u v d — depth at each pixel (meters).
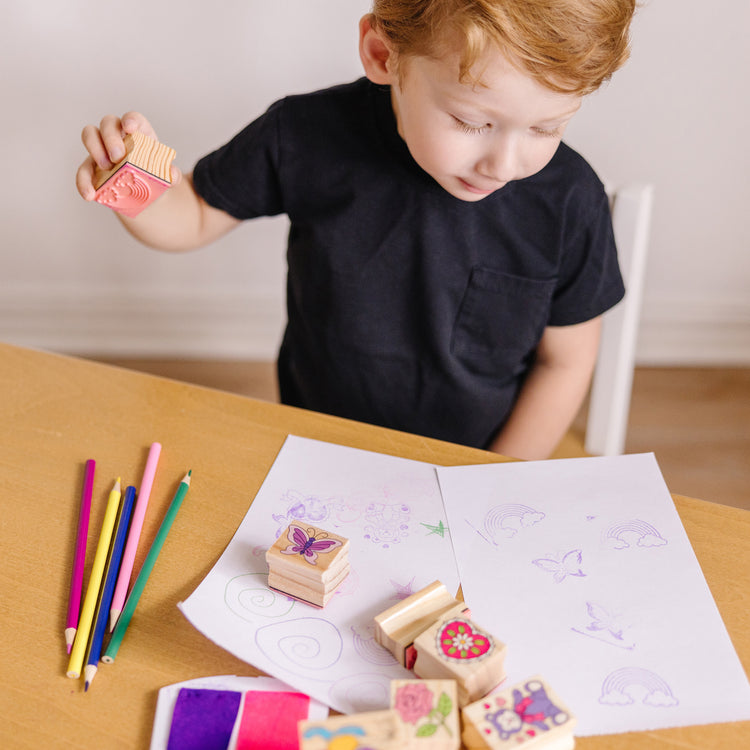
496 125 0.62
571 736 0.46
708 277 1.54
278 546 0.54
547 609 0.55
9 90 1.34
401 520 0.61
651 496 0.63
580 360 0.97
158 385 0.73
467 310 0.89
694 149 1.36
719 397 1.61
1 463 0.65
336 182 0.85
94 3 1.25
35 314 1.62
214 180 0.90
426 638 0.49
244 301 1.60
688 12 1.22
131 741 0.47
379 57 0.71
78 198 1.47
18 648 0.52
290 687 0.50
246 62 1.30
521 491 0.63
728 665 0.51
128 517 0.61
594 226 0.86
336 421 0.70
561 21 0.56
